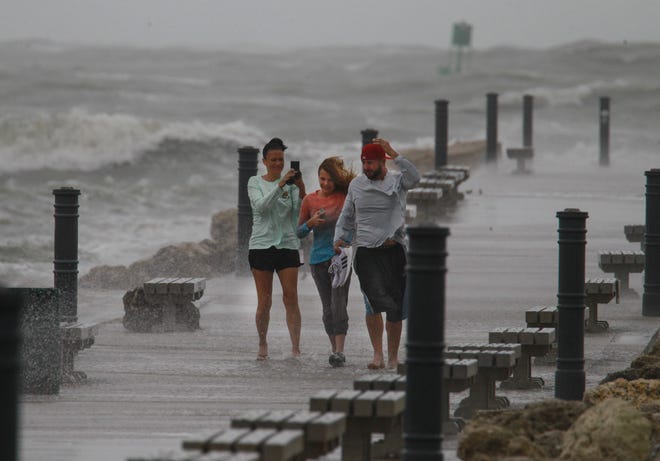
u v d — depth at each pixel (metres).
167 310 47.22
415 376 22.55
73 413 32.66
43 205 111.44
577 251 33.03
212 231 79.94
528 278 59.25
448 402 30.53
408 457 22.53
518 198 97.88
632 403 31.72
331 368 39.97
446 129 103.25
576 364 33.12
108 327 48.34
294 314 41.84
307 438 23.72
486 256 66.44
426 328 22.53
